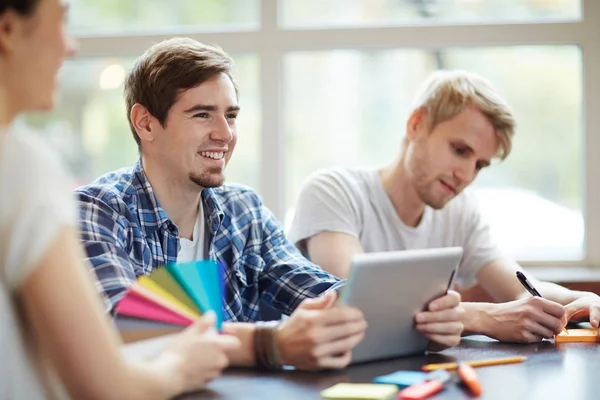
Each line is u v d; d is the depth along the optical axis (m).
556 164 3.29
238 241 2.28
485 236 2.77
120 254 1.92
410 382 1.47
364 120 3.33
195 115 2.08
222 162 2.13
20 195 1.16
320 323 1.57
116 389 1.21
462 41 3.22
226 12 3.31
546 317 1.95
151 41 3.29
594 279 2.96
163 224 2.12
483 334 2.00
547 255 3.29
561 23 3.20
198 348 1.42
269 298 2.30
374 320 1.65
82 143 3.38
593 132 3.23
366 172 2.73
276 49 3.27
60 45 1.24
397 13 3.27
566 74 3.26
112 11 3.35
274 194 3.30
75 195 2.00
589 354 1.80
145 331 1.51
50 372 1.26
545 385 1.50
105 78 3.36
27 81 1.22
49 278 1.15
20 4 1.19
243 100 3.31
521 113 3.28
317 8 3.29
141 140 2.13
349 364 1.66
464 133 2.48
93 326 1.18
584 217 3.26
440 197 2.55
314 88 3.33
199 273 1.59
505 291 2.65
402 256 1.61
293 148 3.35
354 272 1.55
